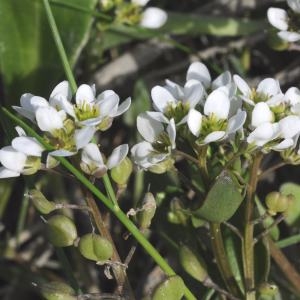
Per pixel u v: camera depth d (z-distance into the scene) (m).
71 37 0.20
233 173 0.16
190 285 0.18
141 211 0.16
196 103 0.16
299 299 0.18
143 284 0.20
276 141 0.15
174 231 0.18
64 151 0.15
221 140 0.16
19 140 0.15
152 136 0.16
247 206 0.16
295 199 0.18
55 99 0.16
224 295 0.17
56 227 0.15
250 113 0.16
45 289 0.15
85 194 0.16
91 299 0.18
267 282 0.16
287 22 0.18
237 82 0.16
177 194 0.18
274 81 0.16
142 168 0.16
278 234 0.18
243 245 0.16
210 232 0.16
